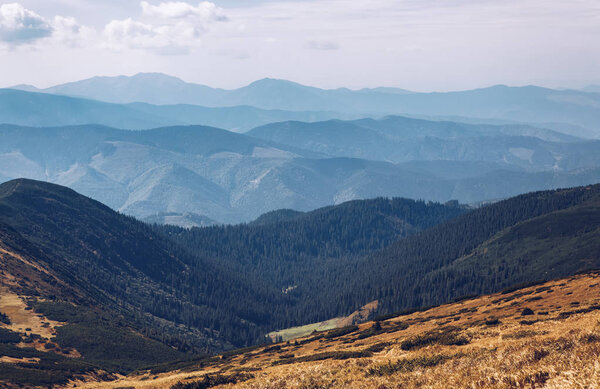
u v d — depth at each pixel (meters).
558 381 22.27
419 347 57.25
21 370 100.50
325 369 45.22
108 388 68.38
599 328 35.09
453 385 27.28
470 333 58.78
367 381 35.34
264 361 87.38
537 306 84.00
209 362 108.06
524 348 33.97
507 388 24.30
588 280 93.62
